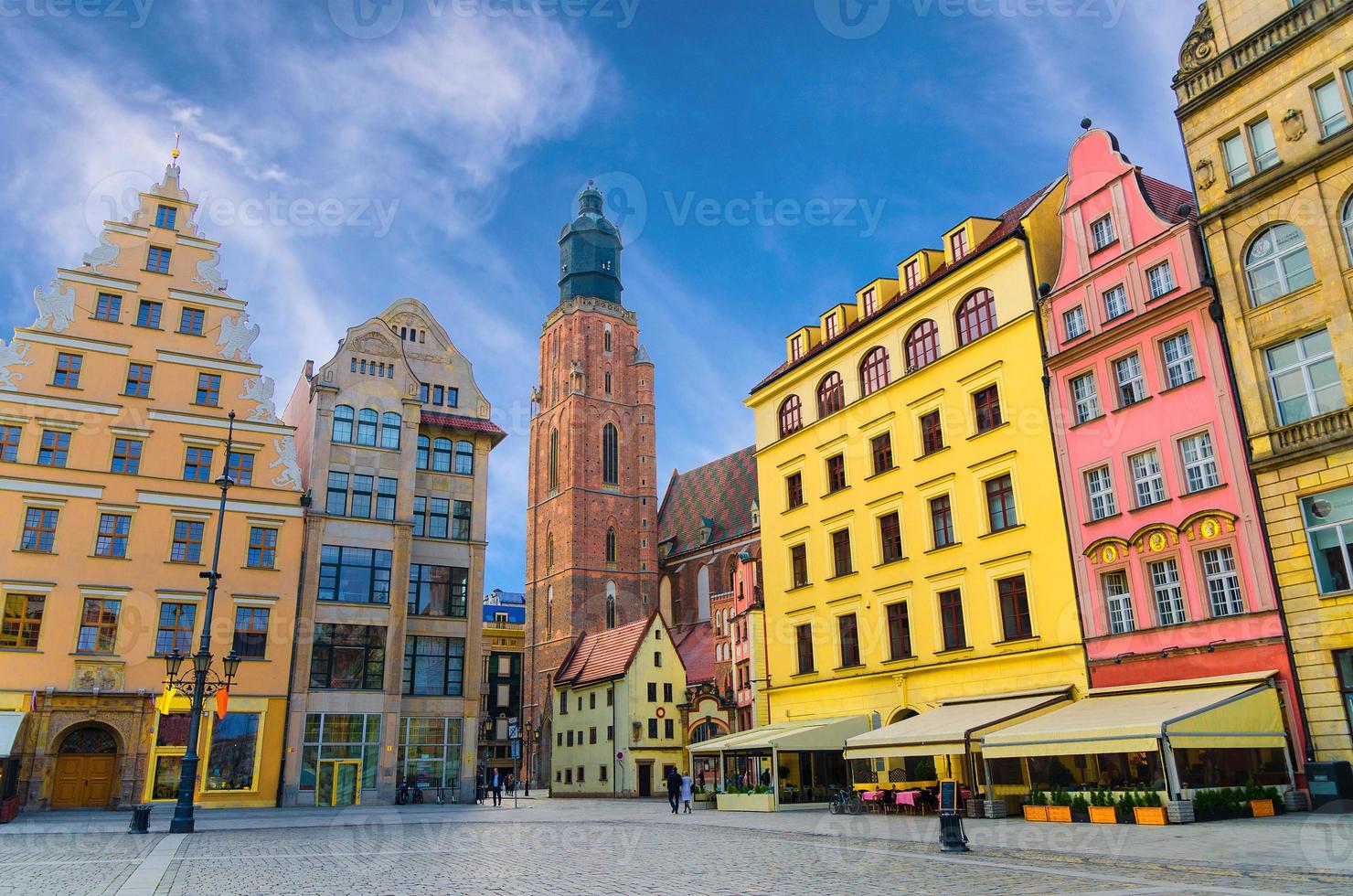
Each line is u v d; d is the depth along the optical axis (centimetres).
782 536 4938
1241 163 3073
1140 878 1551
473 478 5869
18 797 3997
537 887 1598
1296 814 2530
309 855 2222
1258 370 2938
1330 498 2720
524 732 11744
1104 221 3525
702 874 1764
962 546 3875
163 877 1769
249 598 4878
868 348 4572
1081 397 3516
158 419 4928
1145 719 2617
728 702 7744
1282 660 2758
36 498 4566
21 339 4750
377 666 5138
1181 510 3091
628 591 12038
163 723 4534
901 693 4041
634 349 13250
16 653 4319
